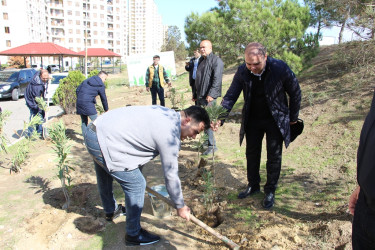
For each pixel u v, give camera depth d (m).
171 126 2.50
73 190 4.05
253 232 3.01
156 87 9.26
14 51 24.95
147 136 2.51
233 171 4.40
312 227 2.95
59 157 3.63
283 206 3.43
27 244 2.99
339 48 7.46
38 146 6.30
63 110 10.15
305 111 6.64
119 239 3.08
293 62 8.94
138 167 2.70
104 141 2.58
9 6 52.12
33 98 6.82
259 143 3.57
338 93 6.93
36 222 3.34
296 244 2.75
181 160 5.16
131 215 2.83
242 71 3.33
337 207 3.18
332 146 4.73
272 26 9.35
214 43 10.84
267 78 3.14
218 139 6.27
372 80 6.80
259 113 3.39
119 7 91.62
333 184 3.70
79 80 9.88
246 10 9.95
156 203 3.43
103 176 3.13
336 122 5.55
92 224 3.26
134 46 123.62
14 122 9.30
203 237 3.08
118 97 14.15
